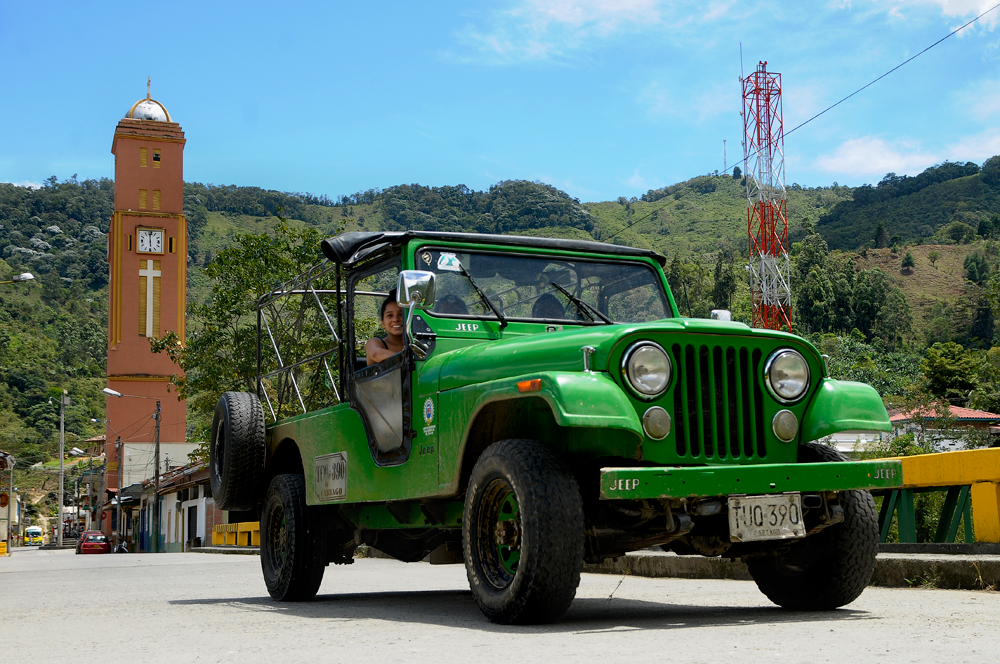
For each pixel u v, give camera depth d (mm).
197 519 37969
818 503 4621
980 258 165625
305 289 7238
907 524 8250
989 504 7336
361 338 6328
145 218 56156
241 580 10711
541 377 4219
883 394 61500
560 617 4547
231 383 23453
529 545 4172
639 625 4406
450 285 5605
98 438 92688
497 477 4488
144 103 58094
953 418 29578
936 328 130750
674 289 6547
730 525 4266
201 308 24047
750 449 4551
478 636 4090
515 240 5895
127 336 55375
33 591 9836
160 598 7910
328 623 5082
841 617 4688
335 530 6879
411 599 6883
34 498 113062
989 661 3197
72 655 4020
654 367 4367
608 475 4051
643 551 9398
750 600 6031
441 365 5141
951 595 5949
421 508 5391
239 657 3783
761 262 50844
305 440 6695
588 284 6047
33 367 139625
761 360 4648
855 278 131625
